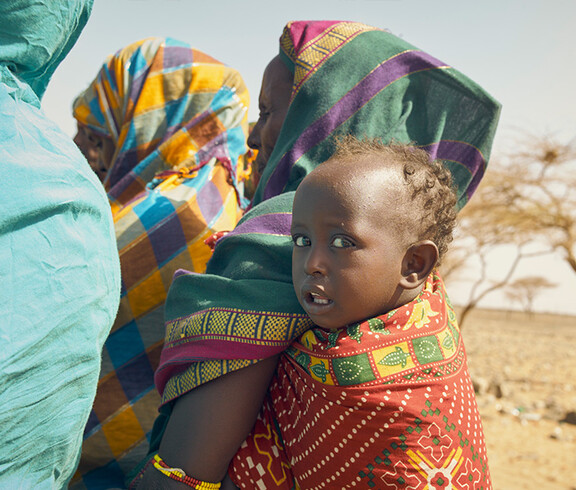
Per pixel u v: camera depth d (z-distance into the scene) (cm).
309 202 135
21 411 121
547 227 2261
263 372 148
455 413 138
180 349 155
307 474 141
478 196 2347
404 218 135
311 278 134
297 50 197
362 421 134
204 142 277
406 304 141
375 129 187
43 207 118
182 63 291
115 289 148
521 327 6009
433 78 197
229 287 153
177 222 241
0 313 113
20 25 126
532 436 1349
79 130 310
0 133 116
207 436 145
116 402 224
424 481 132
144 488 150
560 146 2216
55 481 144
